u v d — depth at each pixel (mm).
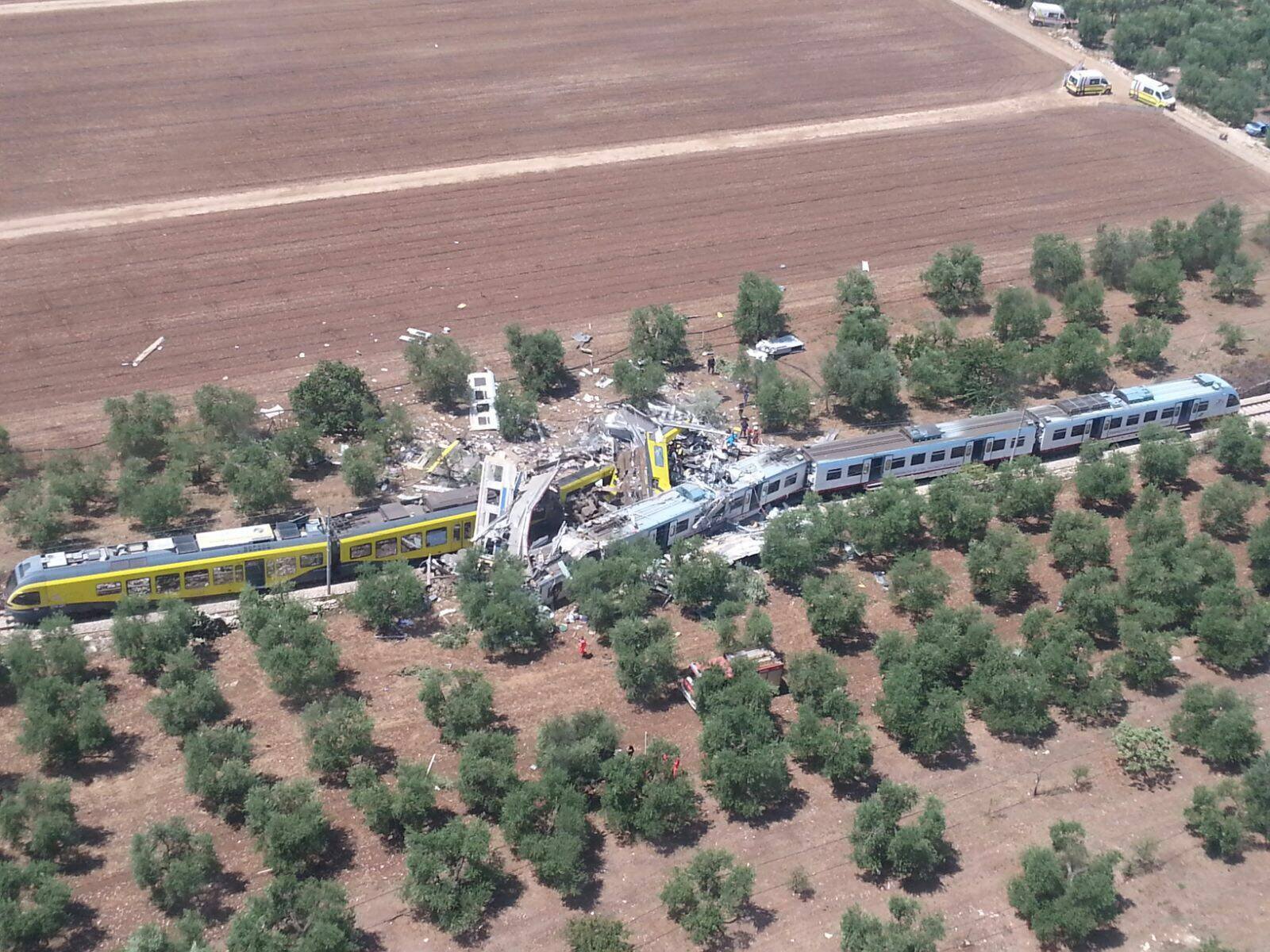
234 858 43562
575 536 58656
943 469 68750
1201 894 44438
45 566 53281
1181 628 57844
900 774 48906
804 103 122250
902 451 66812
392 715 50250
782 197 103688
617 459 65125
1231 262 94625
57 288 82438
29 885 40625
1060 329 86562
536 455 68000
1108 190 108938
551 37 132250
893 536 61031
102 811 45000
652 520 59375
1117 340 85188
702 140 112750
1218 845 46219
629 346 80562
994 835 46281
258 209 94750
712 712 49750
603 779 46906
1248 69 134000
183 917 40781
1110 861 43250
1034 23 146875
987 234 99875
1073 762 50031
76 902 41438
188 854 41969
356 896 42406
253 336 79188
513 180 102625
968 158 113375
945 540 63781
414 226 94250
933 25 144375
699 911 41312
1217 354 84562
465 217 96188
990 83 130750
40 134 102750
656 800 44844
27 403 70812
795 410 71875
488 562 57375
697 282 89750
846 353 75062
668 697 52031
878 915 42750
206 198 95750
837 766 47156
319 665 50219
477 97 116938
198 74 116250
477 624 54531
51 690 47500
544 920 41969
